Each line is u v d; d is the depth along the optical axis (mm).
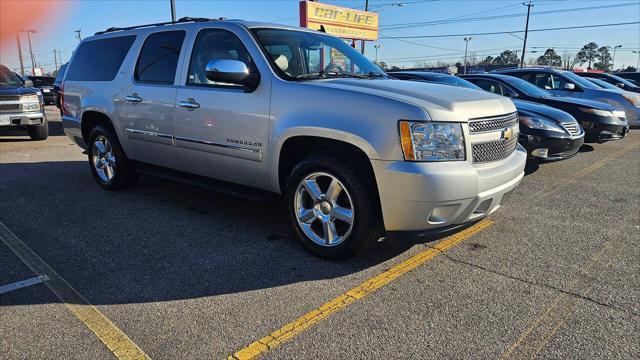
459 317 2854
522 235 4305
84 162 7961
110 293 3164
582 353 2504
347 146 3465
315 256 3754
